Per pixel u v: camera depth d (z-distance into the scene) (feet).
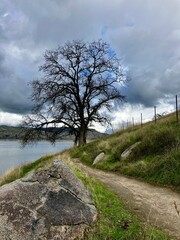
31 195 22.75
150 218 25.59
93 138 132.77
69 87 128.88
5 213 21.08
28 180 24.08
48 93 127.24
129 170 49.70
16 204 21.81
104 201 27.89
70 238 20.68
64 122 128.98
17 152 230.89
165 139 54.19
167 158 44.73
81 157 78.64
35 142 130.11
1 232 19.95
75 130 131.95
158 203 30.66
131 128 93.40
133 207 28.76
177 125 59.47
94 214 23.08
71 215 22.11
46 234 20.49
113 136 92.68
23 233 20.17
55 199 22.85
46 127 127.75
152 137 57.26
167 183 39.63
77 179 25.85
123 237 20.53
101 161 63.46
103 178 46.14
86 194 25.08
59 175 24.88
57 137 131.64
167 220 25.27
